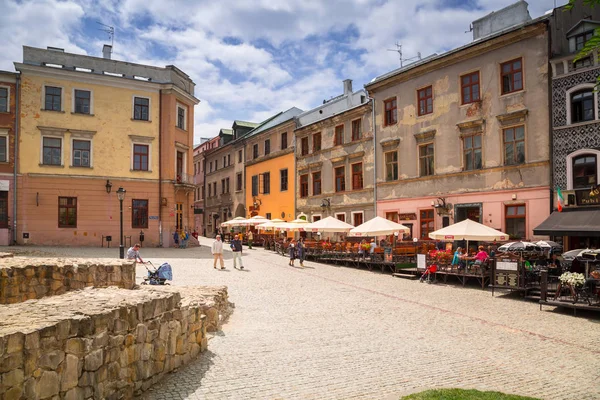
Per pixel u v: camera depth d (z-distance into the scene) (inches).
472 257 802.2
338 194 1418.6
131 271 522.0
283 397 262.4
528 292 669.3
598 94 824.9
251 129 2230.6
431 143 1123.9
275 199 1776.6
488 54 1005.8
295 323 462.3
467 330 450.0
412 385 287.6
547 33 901.8
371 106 1298.0
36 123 1328.7
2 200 1299.2
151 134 1454.2
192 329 328.2
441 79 1103.6
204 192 2527.1
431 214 1115.3
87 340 215.6
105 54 1550.2
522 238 926.4
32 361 187.2
